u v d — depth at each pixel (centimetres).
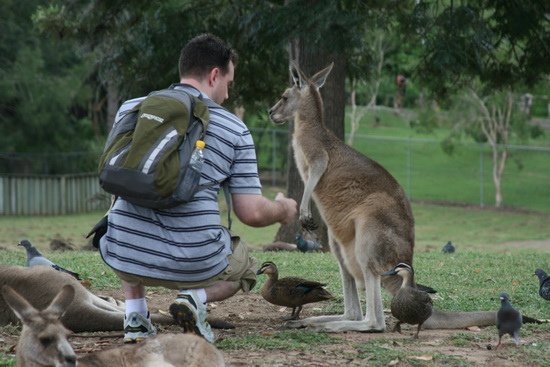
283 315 809
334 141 791
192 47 600
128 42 1864
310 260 1232
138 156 542
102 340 685
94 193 3519
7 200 3331
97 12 1828
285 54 1845
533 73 1784
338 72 1656
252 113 2045
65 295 489
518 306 884
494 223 3100
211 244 571
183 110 559
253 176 588
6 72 3181
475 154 4188
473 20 1576
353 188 761
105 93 3856
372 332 723
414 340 686
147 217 565
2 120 3356
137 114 567
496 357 627
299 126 798
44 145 3462
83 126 3694
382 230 733
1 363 572
